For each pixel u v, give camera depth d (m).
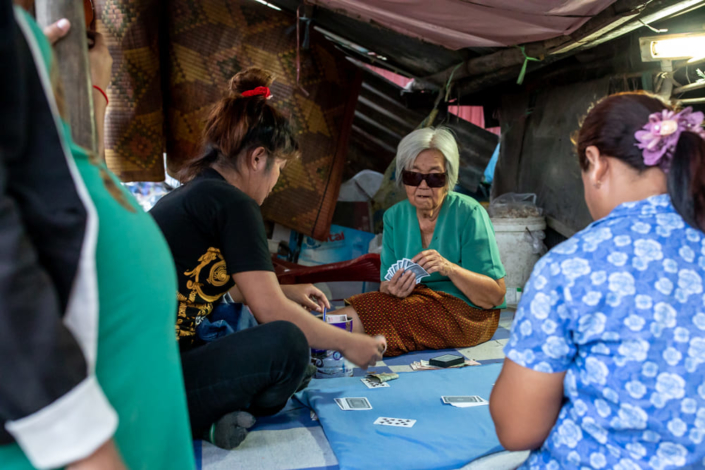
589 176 1.26
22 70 0.70
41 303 0.66
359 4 3.90
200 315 2.15
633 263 1.09
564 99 4.82
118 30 4.84
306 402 2.52
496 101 6.40
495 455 2.02
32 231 0.72
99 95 1.41
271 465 1.95
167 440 0.95
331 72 5.45
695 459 1.07
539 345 1.15
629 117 1.18
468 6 3.32
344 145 5.59
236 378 2.00
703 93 3.83
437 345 3.35
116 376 0.84
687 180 1.10
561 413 1.20
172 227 1.99
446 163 3.31
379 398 2.51
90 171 0.87
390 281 3.30
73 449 0.68
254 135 2.12
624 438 1.10
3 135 0.69
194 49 5.16
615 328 1.08
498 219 4.71
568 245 1.16
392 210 3.64
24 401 0.64
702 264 1.10
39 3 1.09
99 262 0.82
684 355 1.07
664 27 3.58
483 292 3.31
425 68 5.76
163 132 5.26
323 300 2.96
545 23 3.44
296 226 5.57
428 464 1.91
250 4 5.20
